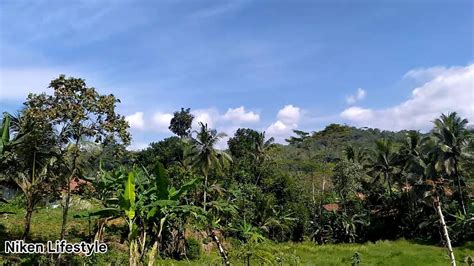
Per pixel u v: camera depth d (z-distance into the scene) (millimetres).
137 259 13234
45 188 20188
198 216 15789
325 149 84375
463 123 41062
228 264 17578
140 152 50625
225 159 41031
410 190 42875
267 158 53656
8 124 19266
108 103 20344
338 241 49562
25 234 20188
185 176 32812
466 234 38000
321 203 53406
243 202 42500
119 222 27141
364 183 52219
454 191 43531
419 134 44969
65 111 19578
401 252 32688
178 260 28250
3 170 20125
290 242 46281
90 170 23141
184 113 69312
